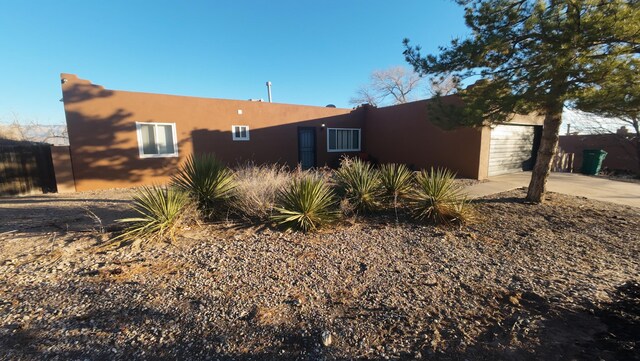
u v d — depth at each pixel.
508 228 4.94
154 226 4.45
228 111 11.84
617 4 4.29
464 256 3.83
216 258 3.74
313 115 13.94
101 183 9.70
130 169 10.11
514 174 11.34
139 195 5.04
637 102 4.29
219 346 2.19
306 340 2.26
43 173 9.29
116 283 3.09
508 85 5.59
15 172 8.84
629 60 4.43
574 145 15.53
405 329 2.37
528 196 6.78
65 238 4.37
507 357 2.03
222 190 5.66
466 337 2.25
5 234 4.56
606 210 5.99
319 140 14.21
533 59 5.29
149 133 10.41
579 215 5.63
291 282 3.15
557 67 4.57
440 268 3.48
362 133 15.49
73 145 9.21
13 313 2.56
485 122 6.68
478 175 10.20
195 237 4.52
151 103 10.31
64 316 2.53
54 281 3.13
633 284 2.99
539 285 3.02
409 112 12.91
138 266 3.50
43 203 7.31
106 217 5.71
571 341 2.15
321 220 4.99
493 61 5.68
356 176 6.19
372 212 5.88
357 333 2.34
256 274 3.32
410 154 12.98
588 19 4.36
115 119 9.76
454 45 6.02
